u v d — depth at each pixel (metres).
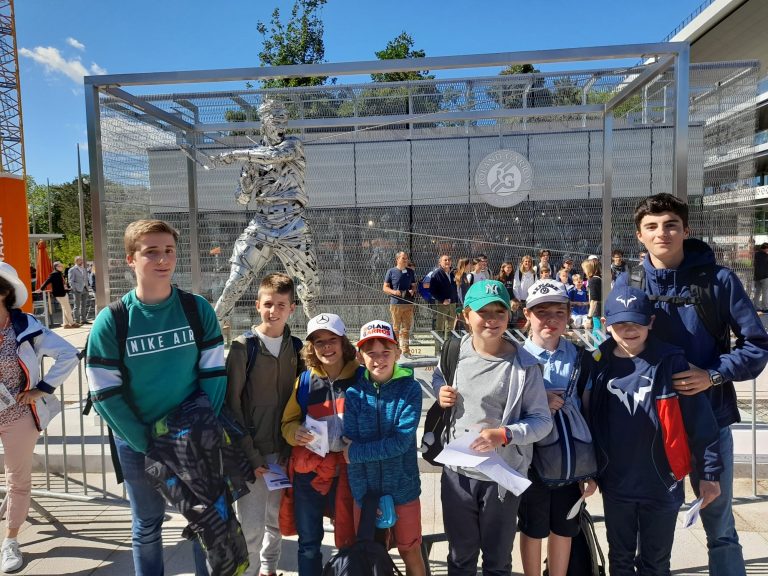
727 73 6.14
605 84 6.80
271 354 2.82
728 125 6.14
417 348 8.31
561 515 2.59
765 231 18.88
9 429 3.05
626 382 2.44
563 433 2.52
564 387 2.65
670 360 2.38
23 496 3.18
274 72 4.95
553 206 10.18
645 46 4.54
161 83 5.09
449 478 2.56
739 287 2.40
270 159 5.97
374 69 4.87
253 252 6.11
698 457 2.36
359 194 10.54
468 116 6.88
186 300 2.54
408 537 2.61
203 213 8.41
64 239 38.00
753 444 3.97
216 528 2.30
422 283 9.31
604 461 2.51
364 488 2.57
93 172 5.26
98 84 5.13
